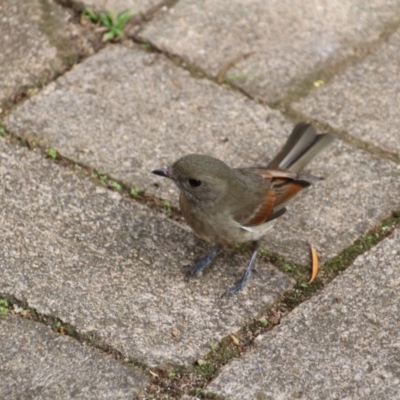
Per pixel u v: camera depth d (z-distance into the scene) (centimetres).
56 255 1089
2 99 1277
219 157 1230
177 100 1300
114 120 1264
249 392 966
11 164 1192
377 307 1058
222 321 1038
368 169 1224
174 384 970
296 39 1398
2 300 1034
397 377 987
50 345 995
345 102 1313
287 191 1115
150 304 1048
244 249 1135
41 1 1415
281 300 1069
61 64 1333
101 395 953
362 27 1426
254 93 1317
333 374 988
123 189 1181
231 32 1401
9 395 948
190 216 1090
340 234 1141
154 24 1402
